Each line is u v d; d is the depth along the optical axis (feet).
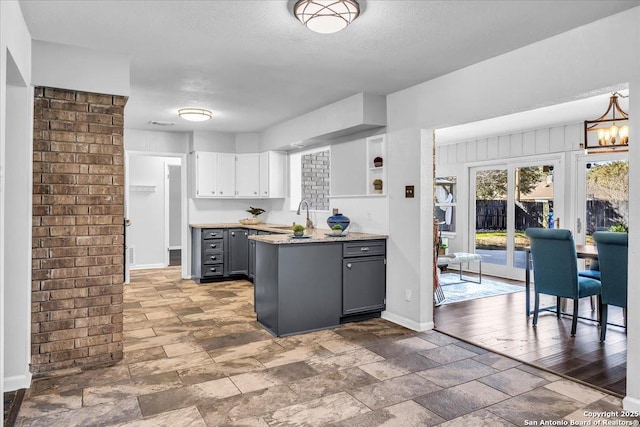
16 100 8.99
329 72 11.89
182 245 22.04
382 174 14.83
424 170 13.06
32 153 9.51
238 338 12.32
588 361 10.43
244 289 19.17
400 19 8.57
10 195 8.95
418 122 13.05
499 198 22.22
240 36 9.42
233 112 17.06
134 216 25.31
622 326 13.26
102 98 10.30
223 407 8.11
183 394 8.66
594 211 18.33
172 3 7.90
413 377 9.53
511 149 21.18
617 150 12.66
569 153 18.89
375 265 14.30
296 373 9.76
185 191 22.09
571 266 12.35
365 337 12.45
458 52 10.37
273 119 18.44
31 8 8.03
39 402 8.29
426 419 7.68
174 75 12.23
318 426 7.43
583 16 8.39
